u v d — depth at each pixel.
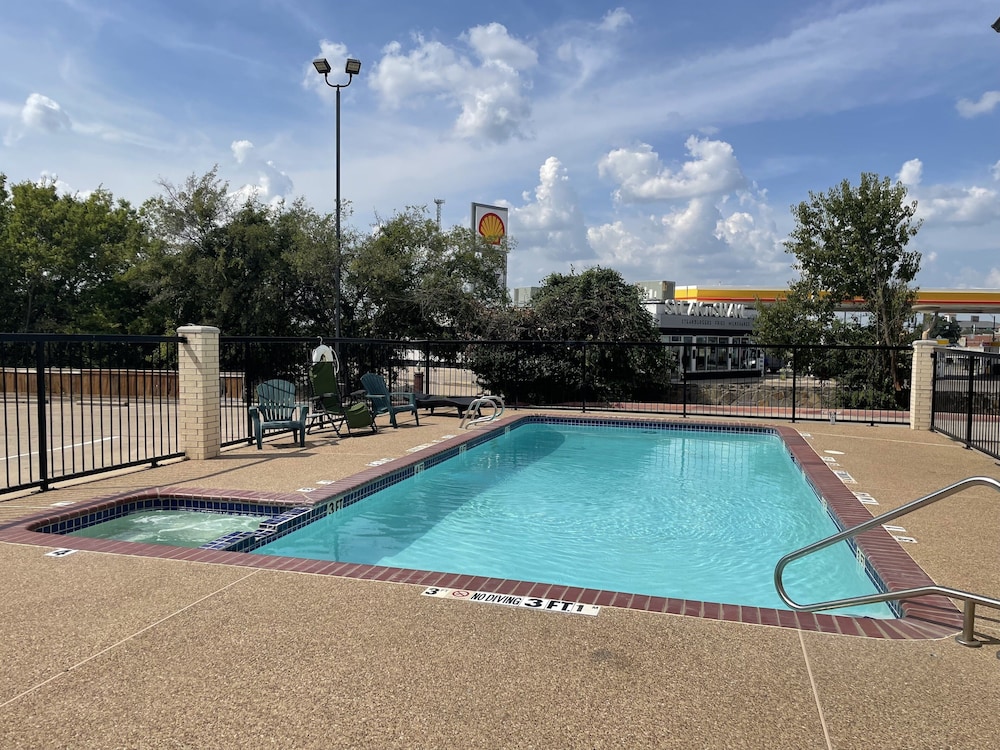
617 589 4.72
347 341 11.27
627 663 2.85
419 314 21.45
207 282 20.81
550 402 17.41
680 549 5.63
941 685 2.68
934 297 41.34
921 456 8.58
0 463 8.43
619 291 19.09
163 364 18.39
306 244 20.52
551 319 17.86
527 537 5.95
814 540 5.89
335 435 10.25
